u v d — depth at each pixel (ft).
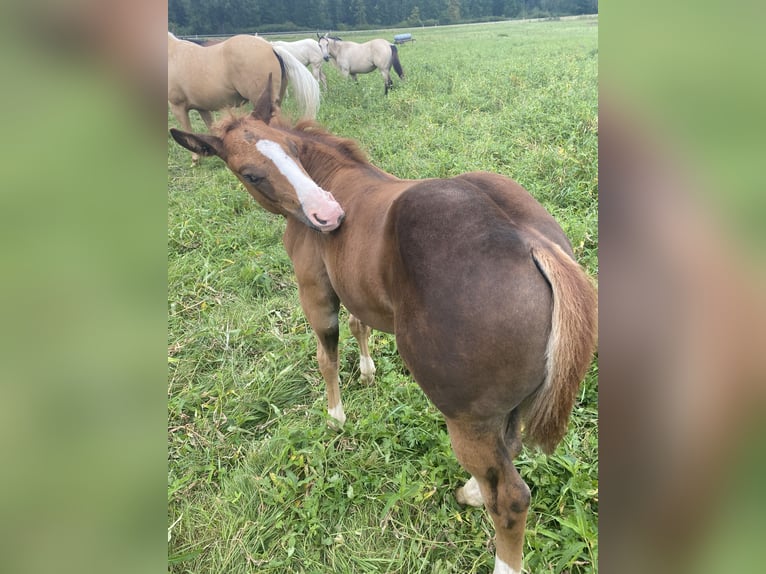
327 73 45.24
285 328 12.23
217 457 9.20
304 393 10.49
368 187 7.33
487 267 4.97
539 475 7.66
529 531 6.90
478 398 5.21
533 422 5.27
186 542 7.82
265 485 8.32
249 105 24.88
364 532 7.53
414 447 8.62
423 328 5.30
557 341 4.75
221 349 11.83
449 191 5.70
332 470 8.43
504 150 17.57
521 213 5.86
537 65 30.22
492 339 4.87
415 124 22.35
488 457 5.63
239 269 14.48
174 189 20.44
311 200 6.98
